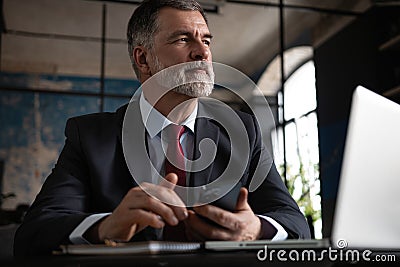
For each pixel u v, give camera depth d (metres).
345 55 3.86
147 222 0.80
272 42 3.94
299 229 1.01
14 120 4.64
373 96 0.77
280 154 3.52
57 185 1.14
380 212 0.75
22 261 0.58
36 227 0.95
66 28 3.91
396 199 0.76
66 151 1.21
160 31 1.31
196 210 0.81
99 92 4.16
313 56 3.84
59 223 0.92
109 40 3.82
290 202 1.20
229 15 3.91
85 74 4.18
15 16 3.82
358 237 0.75
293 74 3.82
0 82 4.07
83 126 1.22
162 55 1.30
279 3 3.83
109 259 0.59
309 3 3.86
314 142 3.60
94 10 3.78
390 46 3.84
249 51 4.06
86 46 3.96
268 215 1.02
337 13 3.89
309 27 3.88
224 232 0.81
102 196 1.14
